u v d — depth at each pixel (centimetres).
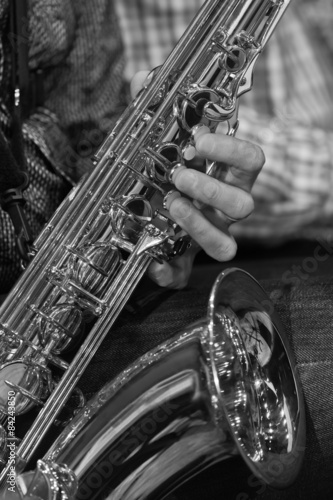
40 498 140
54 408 154
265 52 271
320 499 172
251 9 160
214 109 157
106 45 211
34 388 153
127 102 218
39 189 188
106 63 212
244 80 161
